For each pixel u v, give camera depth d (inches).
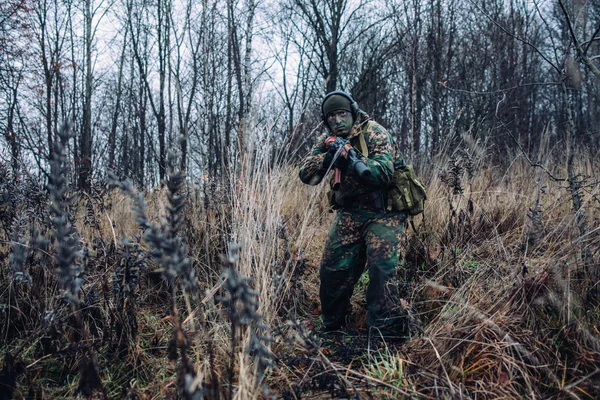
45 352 84.0
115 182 54.4
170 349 69.6
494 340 83.1
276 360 84.6
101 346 86.5
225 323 91.4
